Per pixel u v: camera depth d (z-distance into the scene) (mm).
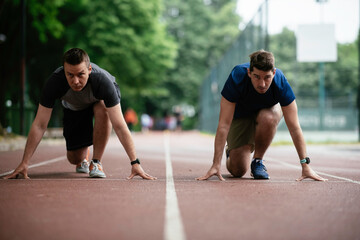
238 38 17344
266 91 4344
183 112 45594
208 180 4473
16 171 4469
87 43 23234
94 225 2473
